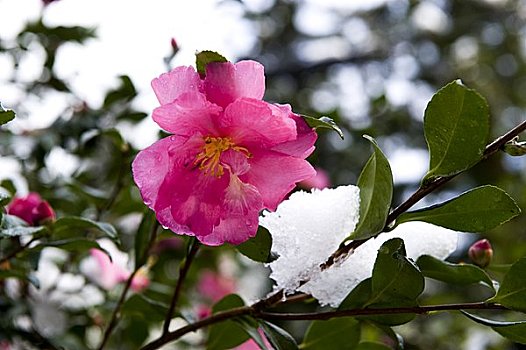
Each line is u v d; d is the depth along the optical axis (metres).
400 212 0.66
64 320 0.93
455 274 0.71
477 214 0.66
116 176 0.96
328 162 1.29
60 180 0.90
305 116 0.66
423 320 1.12
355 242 0.67
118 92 0.95
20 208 0.75
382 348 0.77
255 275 1.21
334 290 0.70
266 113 0.64
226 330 0.76
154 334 1.06
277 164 0.66
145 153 0.65
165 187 0.65
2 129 0.95
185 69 0.65
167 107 0.64
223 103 0.65
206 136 0.65
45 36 1.01
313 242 0.68
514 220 1.33
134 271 0.77
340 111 1.26
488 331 1.07
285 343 0.68
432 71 1.69
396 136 1.46
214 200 0.65
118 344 0.94
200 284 1.10
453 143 0.66
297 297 0.72
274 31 1.62
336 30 1.68
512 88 1.75
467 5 1.76
